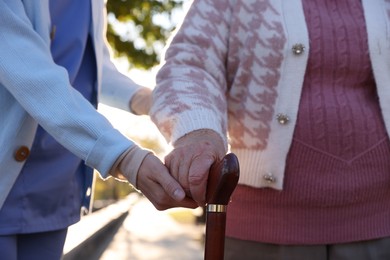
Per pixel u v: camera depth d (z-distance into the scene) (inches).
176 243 440.8
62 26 92.7
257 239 94.8
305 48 91.7
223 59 96.7
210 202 73.4
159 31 349.4
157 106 90.5
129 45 348.8
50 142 89.4
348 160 92.7
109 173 82.3
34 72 81.0
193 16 96.7
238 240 96.2
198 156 79.2
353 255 94.5
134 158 80.7
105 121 82.2
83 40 94.5
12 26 81.8
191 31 95.9
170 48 96.6
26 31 82.5
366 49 93.1
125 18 346.6
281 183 92.3
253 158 94.1
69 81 86.7
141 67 352.5
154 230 538.3
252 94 93.7
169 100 89.4
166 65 95.0
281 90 92.2
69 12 93.8
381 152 93.7
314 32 92.4
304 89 92.9
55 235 92.4
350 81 93.8
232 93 95.7
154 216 738.8
